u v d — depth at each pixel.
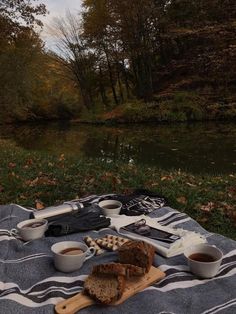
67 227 0.94
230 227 1.37
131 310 0.66
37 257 0.82
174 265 0.80
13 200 1.61
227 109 7.28
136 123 7.83
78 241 0.90
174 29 7.65
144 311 0.66
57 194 1.68
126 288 0.70
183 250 0.85
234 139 4.86
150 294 0.70
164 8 8.89
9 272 0.78
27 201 1.59
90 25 10.29
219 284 0.75
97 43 10.61
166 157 3.84
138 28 9.30
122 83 11.51
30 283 0.75
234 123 6.75
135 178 1.92
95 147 4.94
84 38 10.80
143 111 7.90
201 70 7.77
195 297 0.71
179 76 8.88
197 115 7.37
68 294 0.70
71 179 1.90
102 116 8.94
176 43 8.73
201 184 1.90
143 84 9.35
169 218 1.09
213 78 7.67
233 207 1.50
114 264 0.69
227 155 3.80
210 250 0.80
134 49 9.54
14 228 1.00
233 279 0.76
